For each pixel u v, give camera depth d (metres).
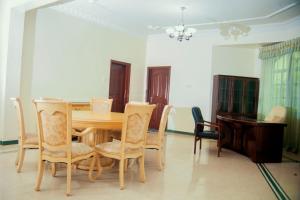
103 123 3.00
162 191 2.80
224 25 6.29
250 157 4.64
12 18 4.33
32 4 4.12
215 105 6.61
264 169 4.04
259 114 6.69
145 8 5.38
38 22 4.95
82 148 2.74
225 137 5.45
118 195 2.59
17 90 4.49
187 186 3.02
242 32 6.36
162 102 7.71
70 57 5.65
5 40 4.35
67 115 2.45
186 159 4.40
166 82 7.65
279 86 6.02
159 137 3.62
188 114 7.21
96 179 3.03
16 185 2.66
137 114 2.80
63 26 5.45
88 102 5.54
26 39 4.76
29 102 4.88
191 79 7.19
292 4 4.65
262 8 4.97
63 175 3.09
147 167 3.75
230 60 6.93
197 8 5.18
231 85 6.65
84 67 6.00
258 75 6.89
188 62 7.25
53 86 5.32
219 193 2.86
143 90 7.97
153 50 7.90
